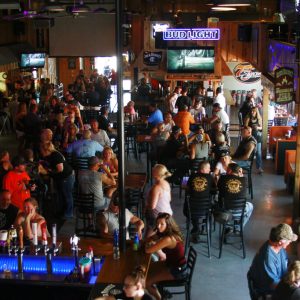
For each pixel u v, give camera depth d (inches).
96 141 523.8
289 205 487.2
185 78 814.5
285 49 525.0
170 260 289.6
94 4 810.8
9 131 812.0
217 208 391.5
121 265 265.1
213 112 658.8
